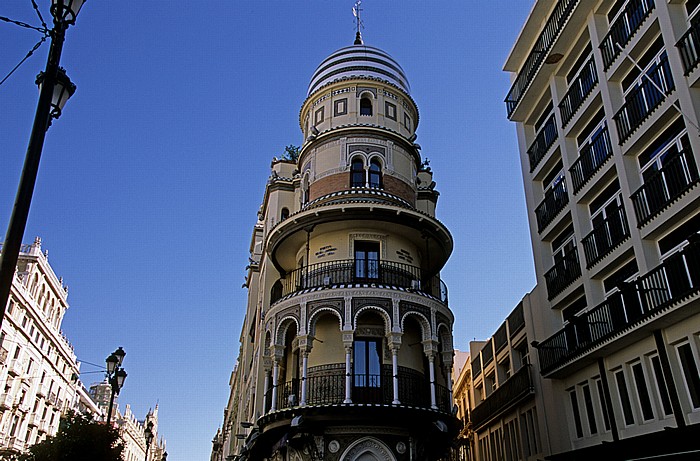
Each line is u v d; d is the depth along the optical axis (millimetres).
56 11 9062
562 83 23766
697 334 14898
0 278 7414
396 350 21719
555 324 22906
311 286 23328
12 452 27125
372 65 30234
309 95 30656
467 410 39406
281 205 33125
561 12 23141
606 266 18906
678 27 16359
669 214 15836
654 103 17172
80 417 23859
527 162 26266
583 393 20859
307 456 20531
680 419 14977
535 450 25188
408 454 20828
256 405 27375
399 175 27609
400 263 24391
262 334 28938
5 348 51719
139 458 136000
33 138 8344
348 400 20625
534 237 24969
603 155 19719
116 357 23250
